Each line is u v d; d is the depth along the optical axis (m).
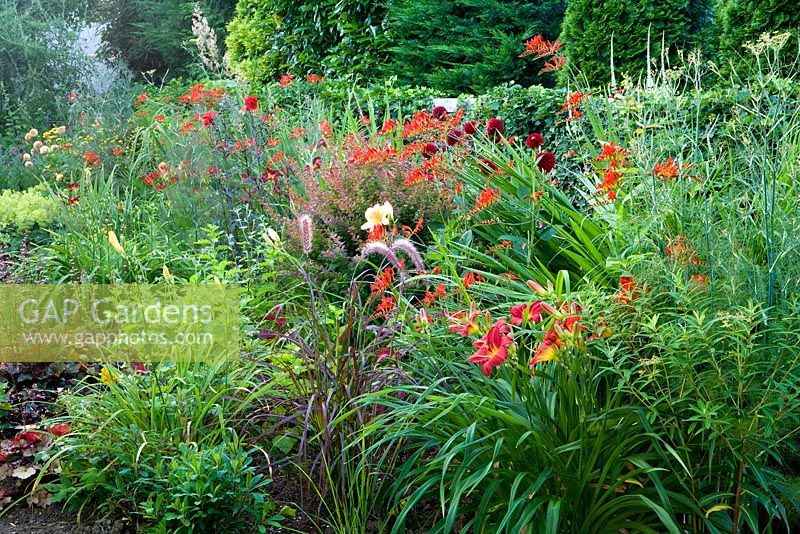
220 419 3.13
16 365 3.90
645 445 2.81
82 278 4.56
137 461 3.04
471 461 2.75
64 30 11.84
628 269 2.95
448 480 2.88
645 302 2.56
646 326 2.42
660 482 2.51
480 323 2.57
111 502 3.07
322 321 3.40
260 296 4.38
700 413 2.40
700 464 2.66
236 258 5.04
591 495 2.71
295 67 11.48
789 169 3.51
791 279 2.79
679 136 3.92
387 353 3.17
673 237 3.22
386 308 3.21
